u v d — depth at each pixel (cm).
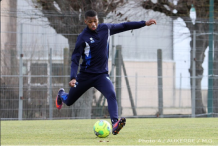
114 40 3741
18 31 3806
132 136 1950
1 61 3494
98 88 1733
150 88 3822
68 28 3572
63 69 3562
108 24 1712
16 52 3525
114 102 1698
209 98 3738
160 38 4022
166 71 3822
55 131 2350
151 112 3953
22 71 3494
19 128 2598
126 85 3703
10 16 3594
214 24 3809
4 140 1889
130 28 1728
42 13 3612
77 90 1755
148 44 4028
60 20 3578
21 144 1681
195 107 3753
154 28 3916
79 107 3566
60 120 3372
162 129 2375
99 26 1695
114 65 3622
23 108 3491
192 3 4147
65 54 3572
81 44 1662
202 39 3844
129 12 3756
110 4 3638
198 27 3900
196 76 3728
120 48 3650
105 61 1727
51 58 3544
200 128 2419
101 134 1869
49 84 3538
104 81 1714
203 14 4228
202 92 3941
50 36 3569
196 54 3809
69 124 2900
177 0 4216
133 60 3828
